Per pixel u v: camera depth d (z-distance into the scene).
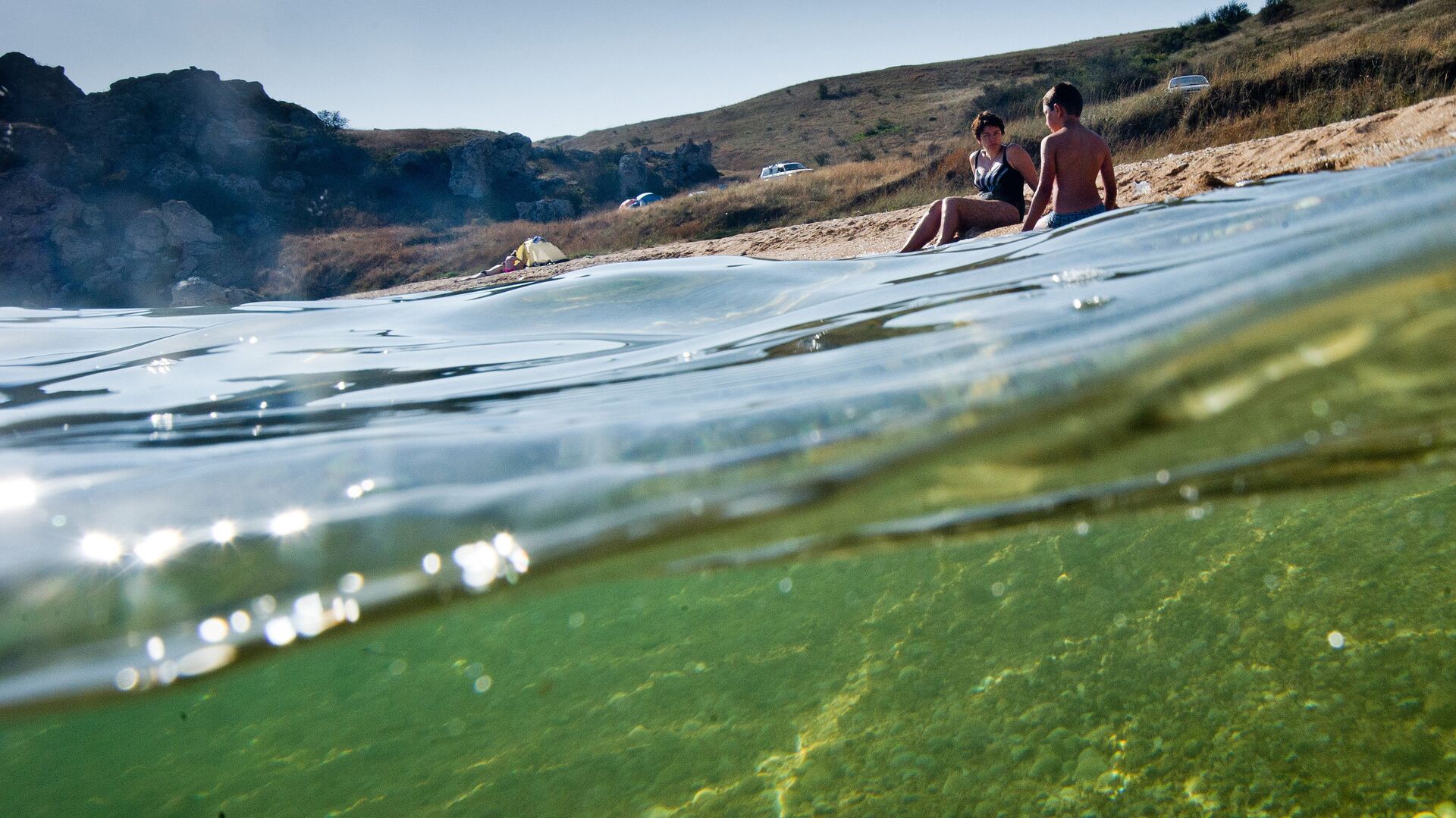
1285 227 2.39
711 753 1.90
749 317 3.46
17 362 3.80
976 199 6.70
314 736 2.05
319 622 1.43
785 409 1.88
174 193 43.44
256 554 1.59
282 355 3.55
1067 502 1.65
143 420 2.51
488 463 1.84
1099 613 2.09
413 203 50.34
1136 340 1.71
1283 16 45.69
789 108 79.25
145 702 1.41
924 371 1.93
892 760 1.80
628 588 2.01
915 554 2.29
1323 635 1.84
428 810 1.81
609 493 1.65
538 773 1.90
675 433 1.86
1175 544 2.27
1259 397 1.52
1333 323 1.52
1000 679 1.96
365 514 1.68
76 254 39.06
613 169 58.03
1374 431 1.56
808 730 1.92
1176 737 1.73
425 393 2.60
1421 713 1.63
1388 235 1.83
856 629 2.22
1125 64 37.38
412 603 1.48
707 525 1.55
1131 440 1.55
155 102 48.19
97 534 1.69
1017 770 1.73
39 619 1.50
